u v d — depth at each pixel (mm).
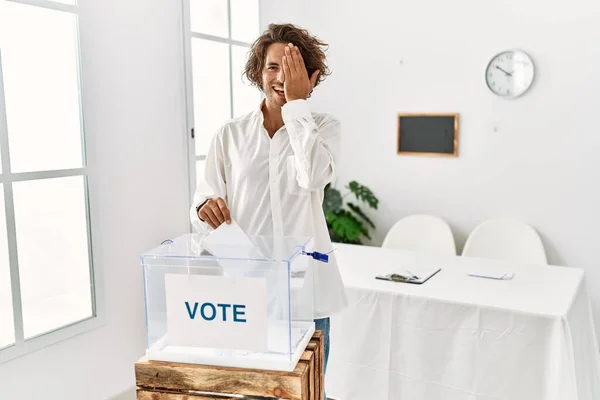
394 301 2201
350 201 3939
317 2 3855
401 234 3525
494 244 3301
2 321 2137
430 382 2146
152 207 2785
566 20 3105
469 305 2051
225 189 1655
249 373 1031
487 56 3346
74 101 2381
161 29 2785
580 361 2135
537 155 3281
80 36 2350
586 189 3170
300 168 1393
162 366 1068
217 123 3318
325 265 1594
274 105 1516
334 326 2340
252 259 1028
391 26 3623
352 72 3805
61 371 2361
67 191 2365
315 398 1155
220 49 3309
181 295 1071
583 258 3221
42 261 2283
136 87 2654
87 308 2488
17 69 2146
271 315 1038
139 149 2691
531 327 1946
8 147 2121
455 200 3562
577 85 3125
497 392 2025
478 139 3441
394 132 3709
